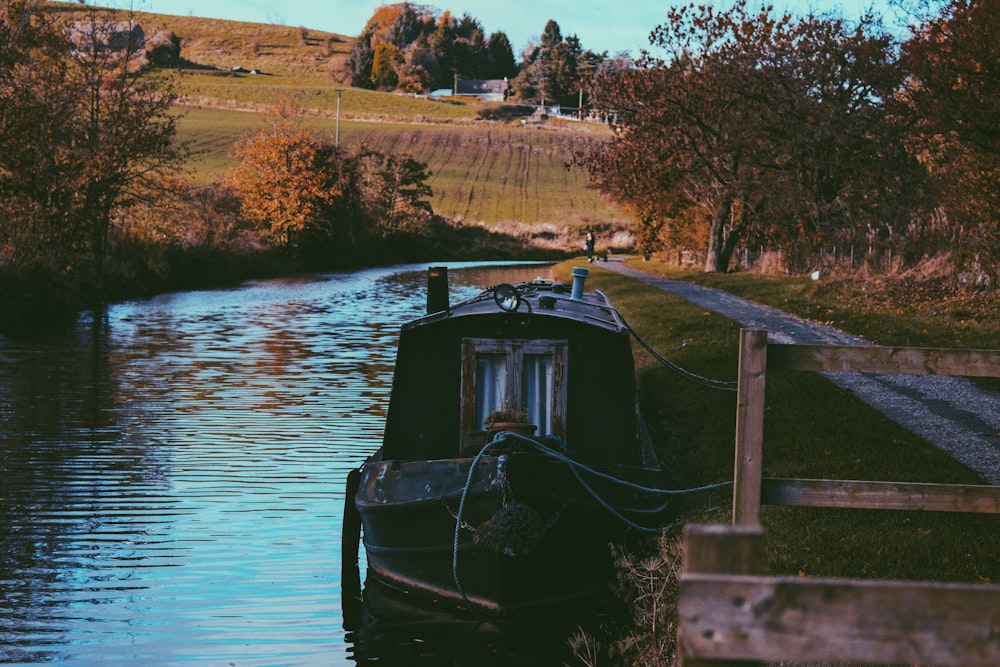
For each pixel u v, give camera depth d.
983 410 15.20
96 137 39.03
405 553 10.62
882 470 12.05
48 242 37.19
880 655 3.21
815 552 9.29
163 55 166.50
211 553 11.64
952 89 29.39
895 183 39.84
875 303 26.72
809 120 40.94
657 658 7.78
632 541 10.77
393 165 91.44
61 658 8.86
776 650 3.22
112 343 28.73
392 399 12.14
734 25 44.25
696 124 45.09
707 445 14.70
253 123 124.06
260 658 8.95
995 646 3.18
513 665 8.90
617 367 12.05
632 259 73.25
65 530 12.36
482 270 69.75
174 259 49.00
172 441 17.05
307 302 42.88
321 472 15.27
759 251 52.06
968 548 9.31
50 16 37.97
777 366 6.95
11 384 22.05
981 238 26.92
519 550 9.59
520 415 11.07
